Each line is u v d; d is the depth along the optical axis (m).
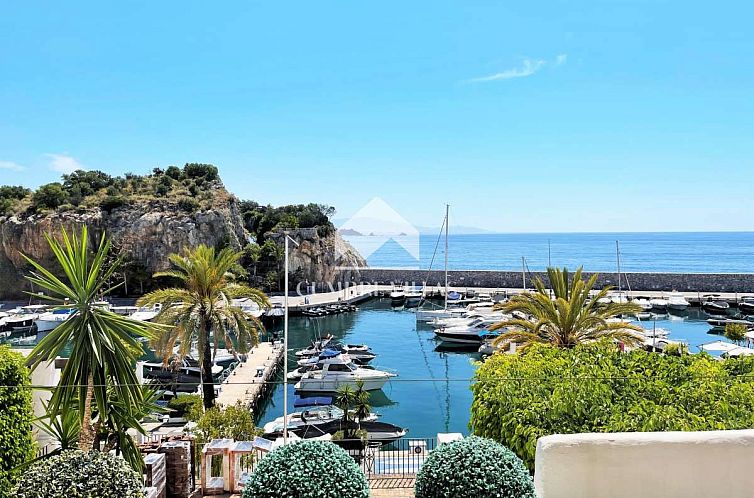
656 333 41.66
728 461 5.65
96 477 6.18
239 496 9.38
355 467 5.38
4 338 45.44
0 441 8.59
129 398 9.26
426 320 51.47
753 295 62.31
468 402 27.00
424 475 5.50
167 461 9.44
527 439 7.73
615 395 8.30
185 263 25.75
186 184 84.00
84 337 9.02
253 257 71.25
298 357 38.22
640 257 147.88
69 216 70.62
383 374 30.02
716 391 8.15
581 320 21.72
